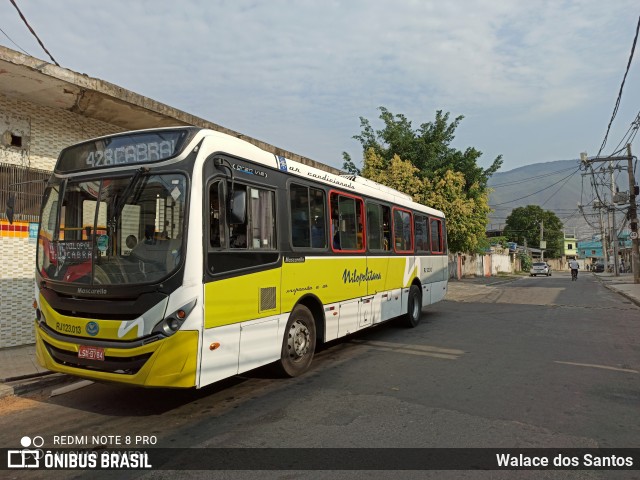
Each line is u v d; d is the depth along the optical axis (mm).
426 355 8195
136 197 4980
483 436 4527
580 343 9297
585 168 30234
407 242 11070
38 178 9000
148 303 4645
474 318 13234
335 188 7859
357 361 7738
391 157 25531
